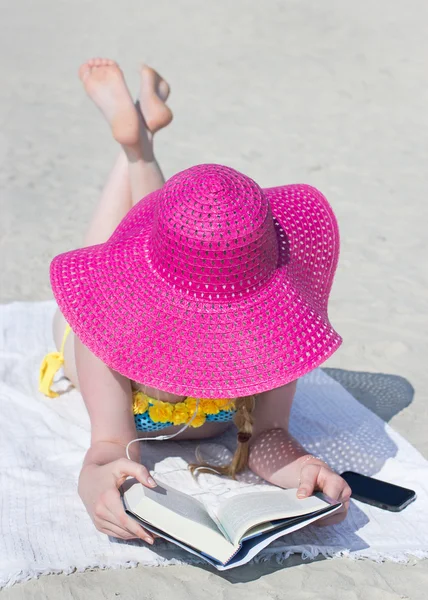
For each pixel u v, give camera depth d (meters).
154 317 1.83
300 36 6.77
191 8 7.70
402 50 6.35
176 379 1.80
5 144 4.50
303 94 5.42
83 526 1.95
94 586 1.82
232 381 1.80
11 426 2.25
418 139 4.64
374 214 3.65
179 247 1.81
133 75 5.75
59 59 6.18
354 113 5.06
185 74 5.81
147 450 2.18
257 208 1.83
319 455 2.20
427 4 7.69
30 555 1.86
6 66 5.98
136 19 7.31
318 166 4.23
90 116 5.04
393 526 1.99
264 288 1.85
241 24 7.13
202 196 1.81
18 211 3.62
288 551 1.90
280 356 1.82
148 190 2.42
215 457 2.17
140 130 2.41
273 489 2.06
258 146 4.51
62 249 3.27
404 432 2.33
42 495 2.03
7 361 2.48
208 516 1.83
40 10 7.58
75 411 2.31
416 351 2.69
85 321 1.86
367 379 2.55
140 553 1.89
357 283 3.05
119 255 1.91
